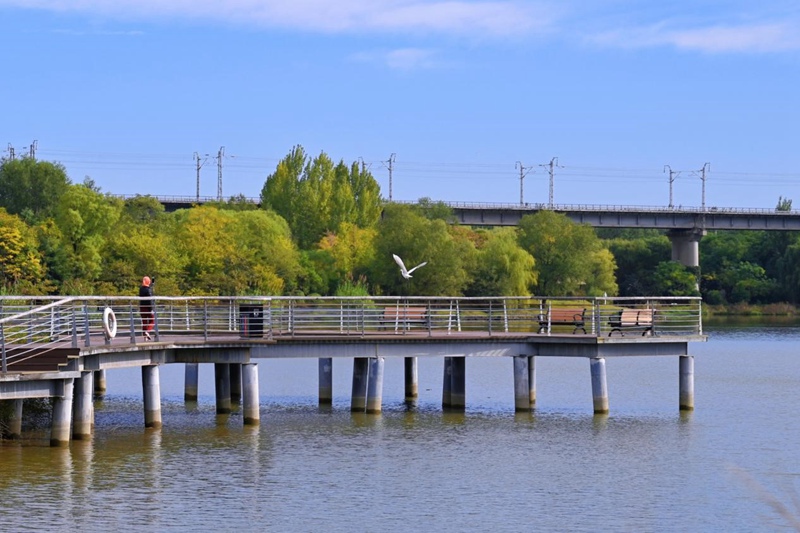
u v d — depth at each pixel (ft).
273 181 497.46
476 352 178.40
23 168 481.46
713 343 389.60
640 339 180.86
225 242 377.91
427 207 550.36
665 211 621.72
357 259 437.58
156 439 153.58
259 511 116.37
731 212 624.18
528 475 134.62
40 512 113.50
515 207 593.42
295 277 408.67
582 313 187.11
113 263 340.39
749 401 205.46
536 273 475.72
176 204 572.51
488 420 175.32
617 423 173.27
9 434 150.20
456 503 120.88
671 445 154.71
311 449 148.77
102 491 122.42
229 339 164.66
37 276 320.91
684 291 625.00
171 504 118.11
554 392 217.77
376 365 176.14
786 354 332.60
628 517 116.37
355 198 495.00
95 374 211.41
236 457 142.51
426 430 164.96
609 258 552.82
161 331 177.68
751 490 128.26
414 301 409.69
